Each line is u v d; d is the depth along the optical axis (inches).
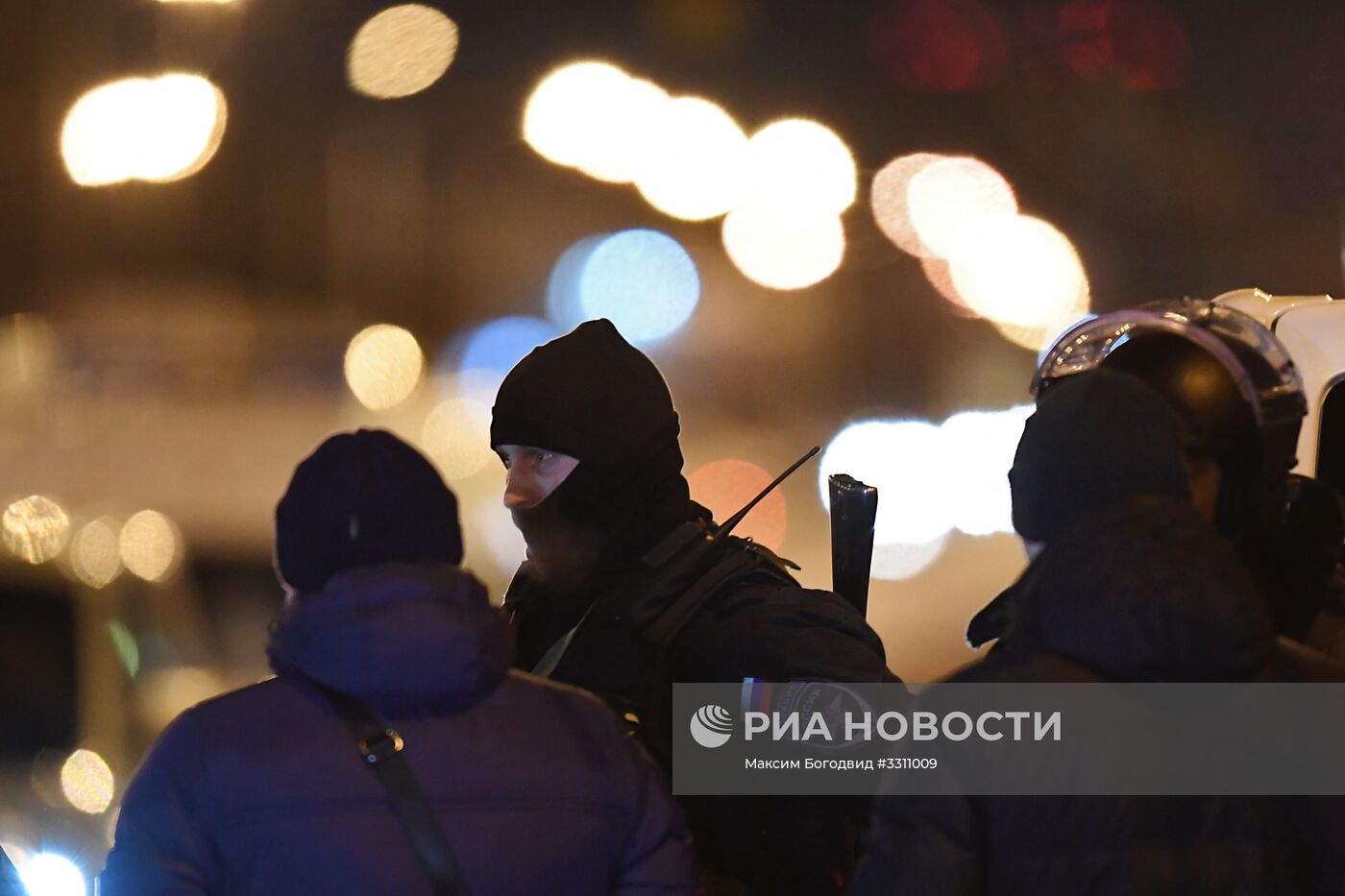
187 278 1937.7
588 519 482.9
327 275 2068.2
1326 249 3166.8
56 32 2225.6
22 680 818.2
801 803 442.9
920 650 1429.6
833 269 2445.9
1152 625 353.1
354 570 360.5
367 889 351.3
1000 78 3774.6
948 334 2511.1
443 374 1823.3
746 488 1871.3
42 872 732.7
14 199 1998.0
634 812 378.0
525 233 2285.9
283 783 355.3
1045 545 376.8
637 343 2194.9
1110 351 457.4
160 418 1259.8
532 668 502.3
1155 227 3334.2
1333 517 454.0
